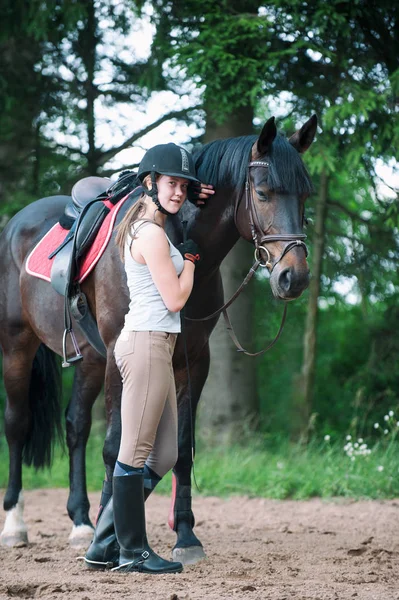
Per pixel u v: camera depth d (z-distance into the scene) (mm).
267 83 11398
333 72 11500
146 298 4504
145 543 4785
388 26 11305
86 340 5918
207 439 12742
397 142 10891
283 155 4930
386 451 10438
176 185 4547
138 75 13398
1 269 6840
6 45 13461
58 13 12719
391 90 10672
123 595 4031
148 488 4754
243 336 12930
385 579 4750
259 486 10344
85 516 6523
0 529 7668
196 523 8102
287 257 4785
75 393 6676
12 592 4227
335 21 10719
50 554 5930
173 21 12016
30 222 6742
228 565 5250
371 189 12688
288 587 4375
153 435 4590
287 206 4871
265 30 10961
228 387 12859
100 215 5461
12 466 6809
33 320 6367
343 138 11375
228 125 12406
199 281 5246
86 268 5371
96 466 11891
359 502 9586
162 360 4492
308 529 7684
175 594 3918
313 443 12352
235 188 5070
